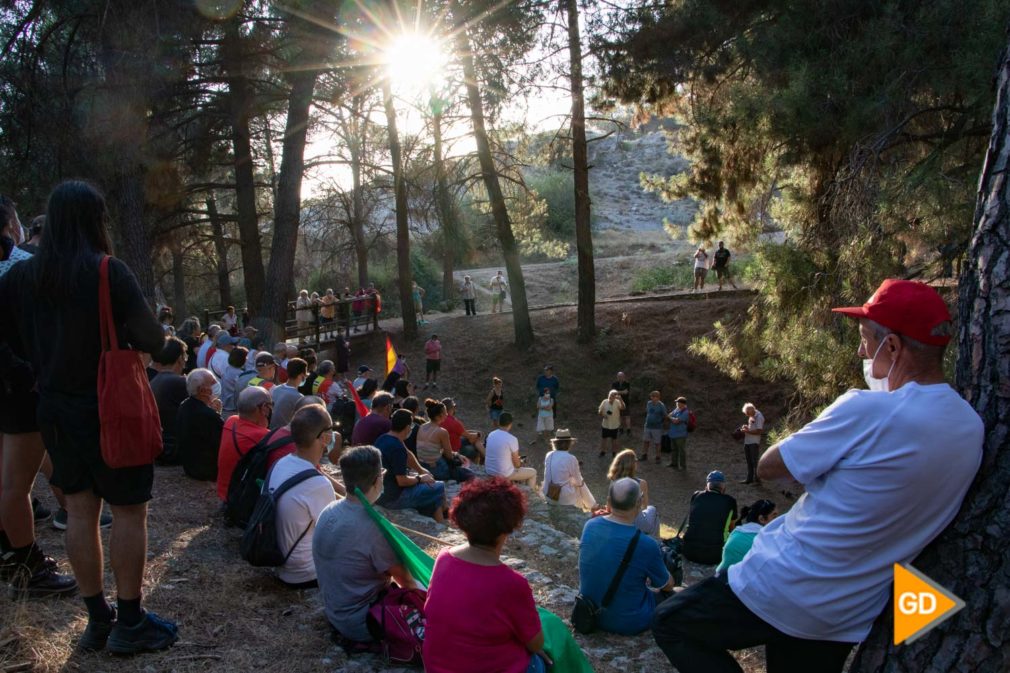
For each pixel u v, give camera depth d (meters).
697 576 7.26
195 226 29.62
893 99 9.71
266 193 32.69
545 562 7.11
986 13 8.95
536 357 24.31
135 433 3.50
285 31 17.58
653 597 5.33
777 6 12.19
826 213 11.33
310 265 39.41
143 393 3.54
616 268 39.38
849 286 9.75
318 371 11.73
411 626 4.07
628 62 16.77
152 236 23.42
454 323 29.03
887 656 2.19
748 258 28.56
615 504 5.25
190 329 13.88
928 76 9.66
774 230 17.20
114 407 3.43
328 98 20.64
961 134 9.54
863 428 2.15
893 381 2.26
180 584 4.98
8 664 3.66
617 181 60.03
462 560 3.17
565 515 9.38
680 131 19.77
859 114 10.00
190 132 21.81
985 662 2.02
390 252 38.22
